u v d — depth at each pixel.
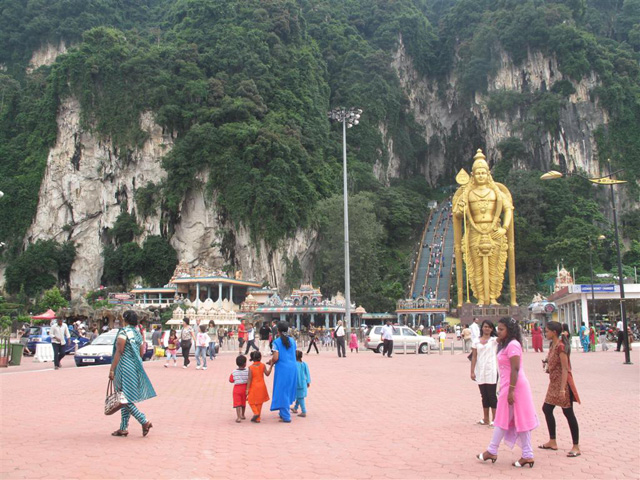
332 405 16.69
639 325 61.53
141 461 9.99
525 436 9.92
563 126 126.31
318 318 67.19
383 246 111.31
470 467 9.79
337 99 131.62
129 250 97.25
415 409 15.90
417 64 156.25
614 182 32.66
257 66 107.81
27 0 147.50
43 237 103.81
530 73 134.12
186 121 101.12
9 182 106.12
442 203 137.25
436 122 157.50
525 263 104.94
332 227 90.69
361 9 161.00
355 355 37.69
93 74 105.06
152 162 101.38
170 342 30.09
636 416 14.88
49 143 106.31
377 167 129.12
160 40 126.44
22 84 137.50
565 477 9.22
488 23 144.00
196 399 18.02
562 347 11.00
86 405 16.58
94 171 104.44
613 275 85.06
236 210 91.44
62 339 28.14
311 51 126.75
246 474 9.21
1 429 12.91
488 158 138.88
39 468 9.47
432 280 97.69
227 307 77.94
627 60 133.88
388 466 9.78
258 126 97.56
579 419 14.53
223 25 113.44
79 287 101.50
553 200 110.44
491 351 13.61
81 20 142.50
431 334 63.88
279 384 14.09
